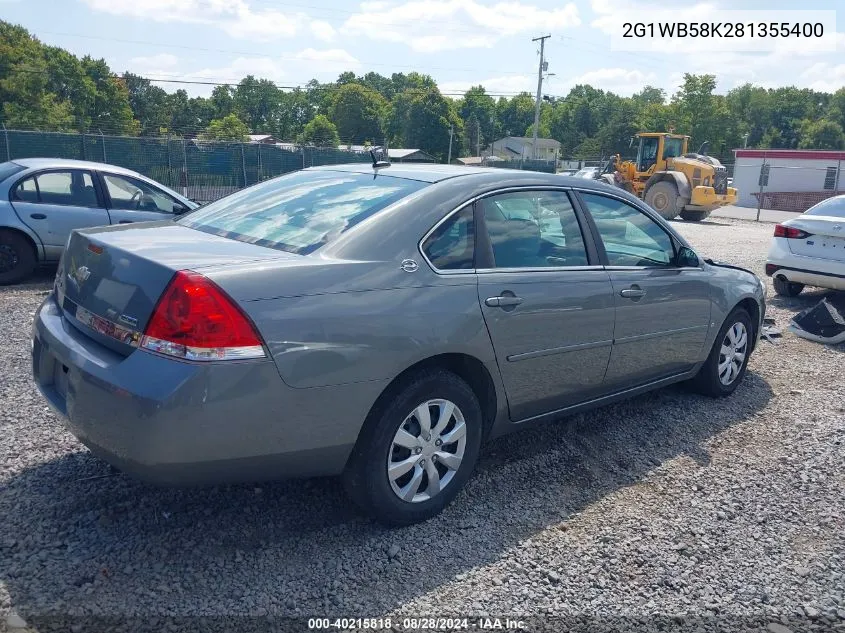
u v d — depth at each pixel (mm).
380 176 3984
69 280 3461
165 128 92438
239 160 24000
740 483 4180
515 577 3154
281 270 3008
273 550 3234
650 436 4793
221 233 3664
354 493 3316
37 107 64875
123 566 3037
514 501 3822
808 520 3807
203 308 2771
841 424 5176
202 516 3461
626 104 115938
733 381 5641
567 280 3994
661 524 3678
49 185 8391
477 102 134125
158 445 2742
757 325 5855
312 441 3047
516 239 3879
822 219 9195
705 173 26359
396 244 3375
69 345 3109
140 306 2889
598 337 4199
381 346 3152
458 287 3484
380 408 3256
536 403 3998
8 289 8047
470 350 3494
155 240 3385
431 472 3492
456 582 3094
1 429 4207
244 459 2912
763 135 110625
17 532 3211
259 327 2852
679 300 4785
